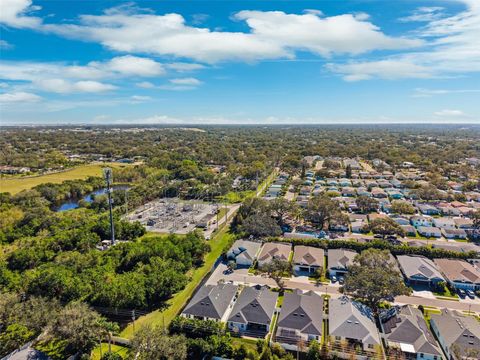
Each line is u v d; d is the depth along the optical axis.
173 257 76.25
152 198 150.12
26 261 76.94
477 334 50.34
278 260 68.75
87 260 73.31
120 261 75.62
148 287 61.88
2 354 47.25
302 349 49.88
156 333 46.84
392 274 60.69
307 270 77.19
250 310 57.19
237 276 74.75
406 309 57.75
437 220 108.25
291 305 58.31
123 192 141.25
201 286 69.81
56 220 106.12
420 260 75.56
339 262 75.50
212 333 52.62
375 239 88.00
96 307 60.97
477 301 64.12
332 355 49.06
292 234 96.50
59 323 47.81
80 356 48.12
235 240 91.94
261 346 50.22
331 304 59.75
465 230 101.00
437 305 62.75
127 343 51.47
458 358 45.75
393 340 50.59
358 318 53.97
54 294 61.91
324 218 106.25
